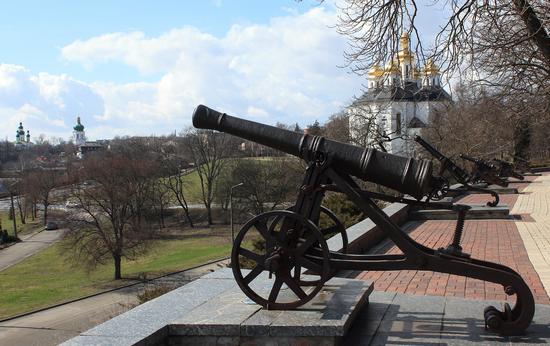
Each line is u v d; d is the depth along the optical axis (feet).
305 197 14.28
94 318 77.77
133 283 99.45
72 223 108.37
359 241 25.58
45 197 176.14
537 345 12.42
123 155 136.77
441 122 81.05
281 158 149.38
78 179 114.01
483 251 27.53
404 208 40.45
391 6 32.71
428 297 16.47
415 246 13.78
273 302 13.34
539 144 131.85
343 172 14.51
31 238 160.97
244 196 151.43
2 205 233.76
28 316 80.89
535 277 21.30
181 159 164.96
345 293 14.58
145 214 144.36
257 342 12.32
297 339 12.16
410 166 13.80
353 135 79.46
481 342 12.69
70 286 100.07
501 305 15.53
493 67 38.88
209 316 12.93
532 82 39.42
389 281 20.81
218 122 15.87
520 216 42.32
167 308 13.69
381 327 13.87
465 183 17.90
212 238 142.10
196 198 167.84
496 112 55.31
